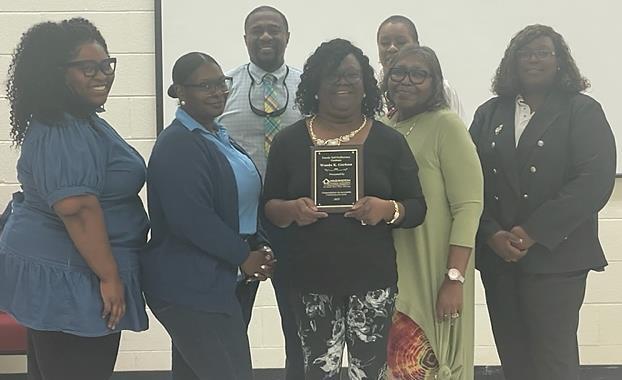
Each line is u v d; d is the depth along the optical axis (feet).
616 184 10.95
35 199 5.89
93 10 10.85
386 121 7.41
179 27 10.78
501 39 10.81
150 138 11.02
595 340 11.27
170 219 6.03
